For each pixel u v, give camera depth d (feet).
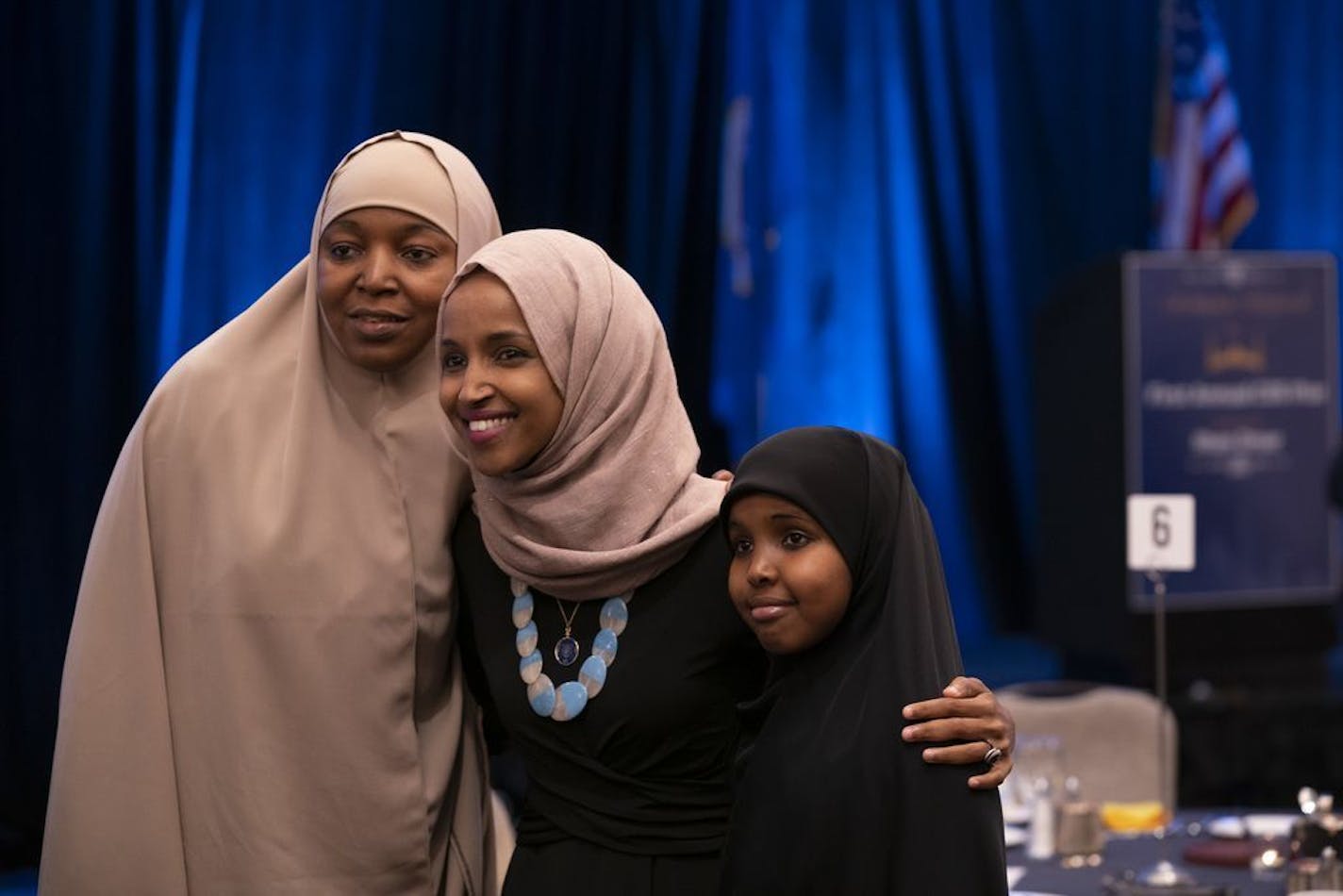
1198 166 22.72
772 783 5.67
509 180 20.10
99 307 17.65
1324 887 8.27
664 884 6.10
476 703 7.04
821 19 21.90
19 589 17.22
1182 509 9.85
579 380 6.07
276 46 18.61
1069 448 18.28
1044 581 19.10
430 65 19.38
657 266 20.93
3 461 17.37
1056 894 8.69
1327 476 17.20
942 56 22.34
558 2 20.33
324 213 6.54
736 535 5.79
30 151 17.51
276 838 6.29
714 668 6.17
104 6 17.67
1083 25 22.70
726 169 21.67
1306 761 15.88
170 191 18.15
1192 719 15.84
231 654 6.34
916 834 5.47
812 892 5.56
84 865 6.27
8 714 17.12
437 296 6.48
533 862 6.29
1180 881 8.67
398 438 6.61
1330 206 23.36
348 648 6.38
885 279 22.26
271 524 6.40
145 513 6.46
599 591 6.17
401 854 6.42
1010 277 22.57
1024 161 22.62
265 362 6.68
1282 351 17.16
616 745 6.13
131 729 6.33
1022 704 12.23
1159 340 16.92
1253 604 17.08
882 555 5.74
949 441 22.50
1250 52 23.25
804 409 21.77
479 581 6.57
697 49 21.08
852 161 21.98
